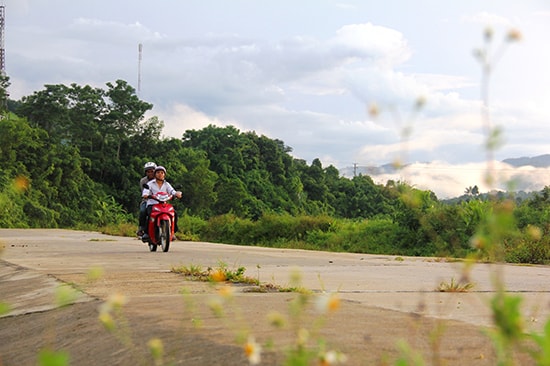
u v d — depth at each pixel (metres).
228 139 98.50
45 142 67.75
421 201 2.06
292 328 3.41
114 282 6.43
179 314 4.02
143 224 13.11
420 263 10.49
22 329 4.47
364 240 26.44
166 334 3.38
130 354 3.15
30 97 83.25
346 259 11.65
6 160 58.91
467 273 1.90
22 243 15.87
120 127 82.69
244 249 15.80
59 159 66.50
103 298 5.00
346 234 27.84
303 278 7.10
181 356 2.93
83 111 83.38
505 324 1.54
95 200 70.00
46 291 5.98
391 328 3.48
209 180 81.44
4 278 7.75
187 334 3.30
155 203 13.00
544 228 17.03
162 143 84.62
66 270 7.97
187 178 80.31
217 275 2.93
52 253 11.87
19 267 8.69
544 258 13.68
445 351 2.88
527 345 2.92
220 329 3.39
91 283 6.32
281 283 6.49
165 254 11.98
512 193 1.53
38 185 62.12
